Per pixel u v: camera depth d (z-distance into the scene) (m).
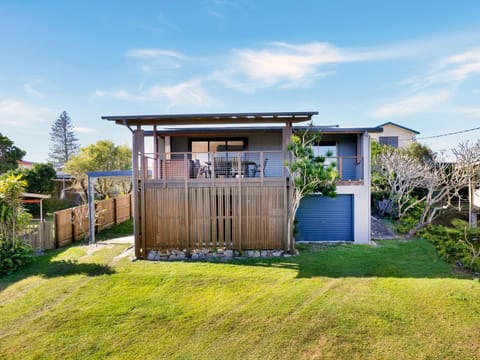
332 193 9.57
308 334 4.89
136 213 9.41
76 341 4.79
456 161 12.37
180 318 5.44
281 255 9.35
